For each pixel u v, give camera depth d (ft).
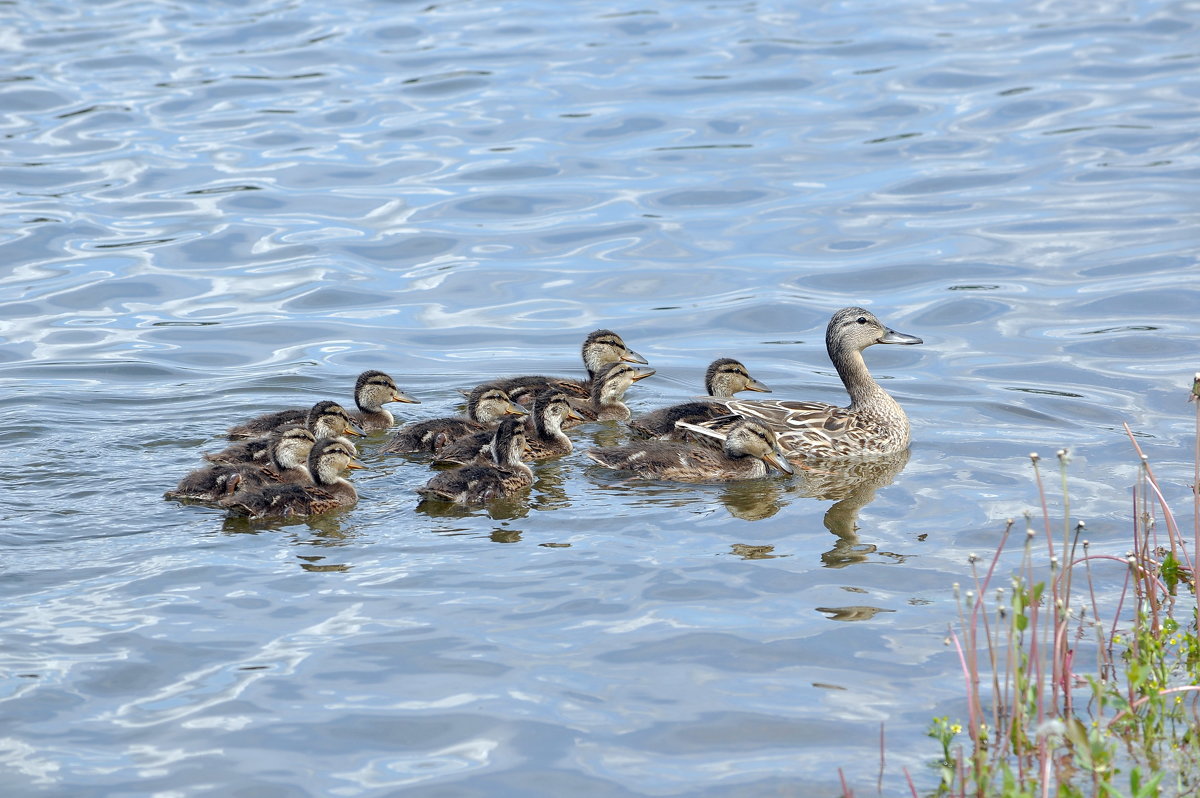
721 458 49.70
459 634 35.14
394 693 32.37
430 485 45.85
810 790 28.68
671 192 79.10
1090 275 67.36
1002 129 86.48
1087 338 60.90
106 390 57.06
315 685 32.71
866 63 98.89
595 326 64.80
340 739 30.58
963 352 60.64
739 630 35.27
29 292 67.31
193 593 37.58
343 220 76.18
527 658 33.96
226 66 100.12
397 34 107.76
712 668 33.47
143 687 32.55
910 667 33.35
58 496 45.62
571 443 53.98
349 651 34.27
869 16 110.42
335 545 41.32
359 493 47.11
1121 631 34.50
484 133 87.51
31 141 86.07
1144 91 91.04
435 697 32.24
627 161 83.30
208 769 29.45
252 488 45.24
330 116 90.43
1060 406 54.08
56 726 30.86
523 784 29.07
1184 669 32.71
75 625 35.58
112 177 81.05
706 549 40.81
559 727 31.01
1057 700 31.27
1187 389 54.70
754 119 89.10
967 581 38.01
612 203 77.92
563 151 84.79
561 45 104.47
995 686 30.19
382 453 52.34
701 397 58.80
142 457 49.93
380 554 40.52
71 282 68.44
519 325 65.10
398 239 74.02
